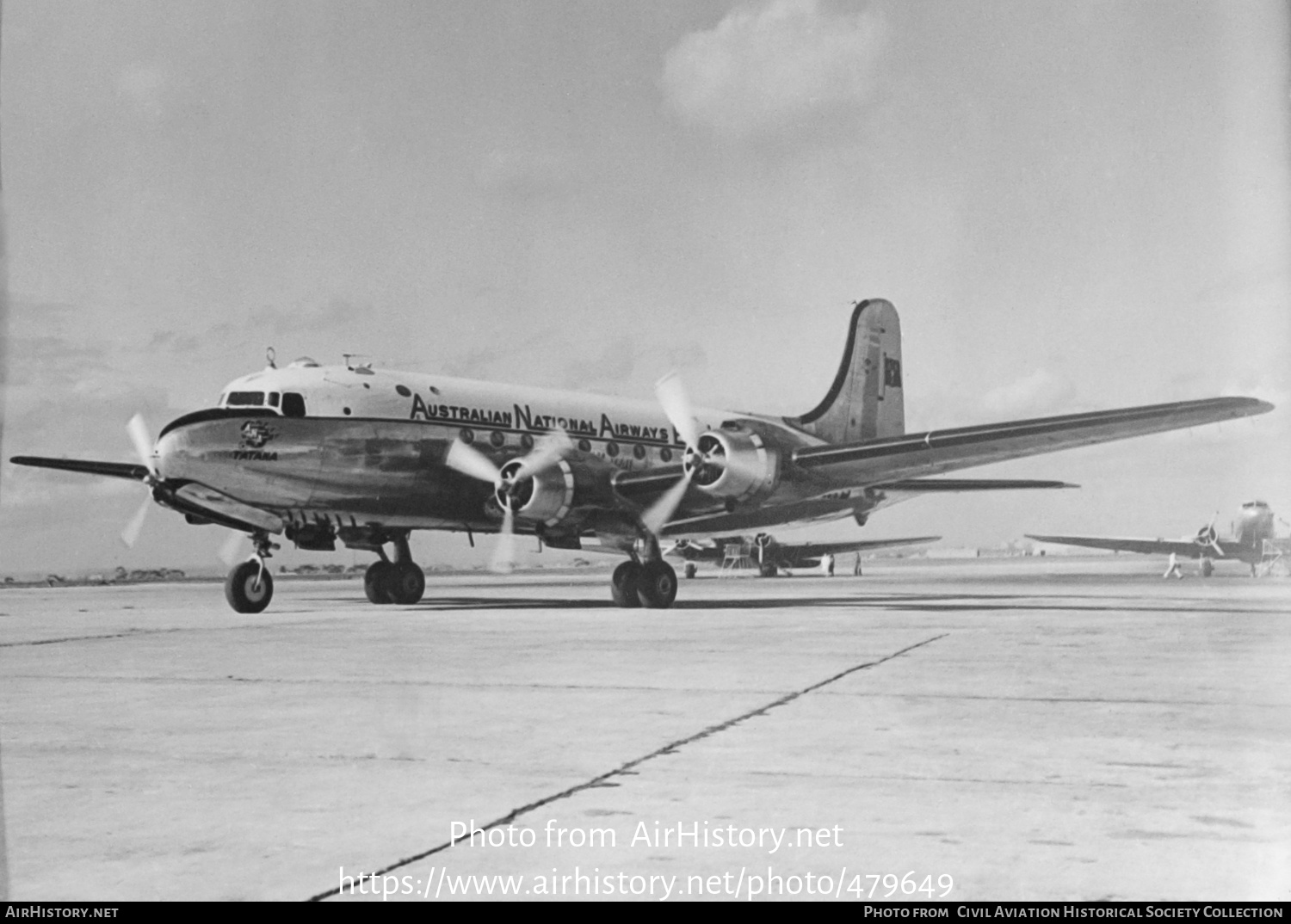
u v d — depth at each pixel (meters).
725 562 48.88
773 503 19.86
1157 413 16.27
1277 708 7.65
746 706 7.87
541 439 22.16
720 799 5.27
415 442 20.23
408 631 15.01
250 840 4.73
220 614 19.62
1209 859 4.34
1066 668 9.98
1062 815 4.96
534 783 5.62
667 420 24.80
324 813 5.11
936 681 9.13
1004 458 18.98
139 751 6.49
